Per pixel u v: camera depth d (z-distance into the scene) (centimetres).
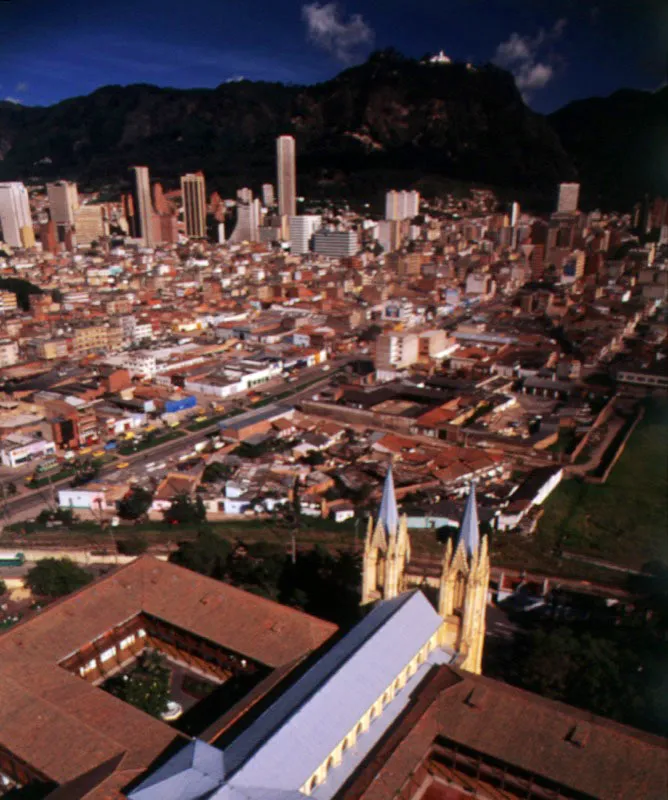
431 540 16400
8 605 13925
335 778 7400
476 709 8062
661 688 9981
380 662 8319
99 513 18350
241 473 19950
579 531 17388
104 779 7431
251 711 8581
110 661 11375
